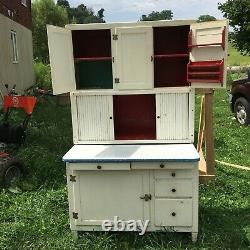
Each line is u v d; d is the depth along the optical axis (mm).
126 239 3920
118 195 3854
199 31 3785
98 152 3961
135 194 3836
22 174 5516
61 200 4746
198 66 3838
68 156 3836
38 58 28828
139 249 3754
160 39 4602
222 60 3688
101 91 4172
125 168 3730
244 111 9102
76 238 3969
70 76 4117
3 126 6434
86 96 4199
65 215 4426
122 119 4770
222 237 3910
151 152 3898
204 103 4590
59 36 3861
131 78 4125
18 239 3939
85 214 3924
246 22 17219
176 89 4078
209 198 4723
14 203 4793
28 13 16188
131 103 4738
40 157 6117
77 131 4277
